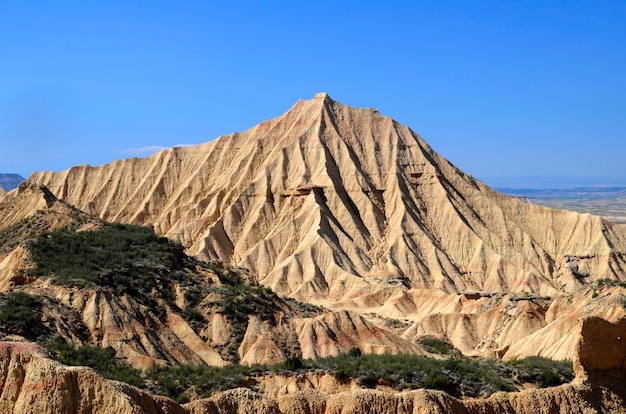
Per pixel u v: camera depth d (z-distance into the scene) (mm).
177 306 106875
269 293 123312
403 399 66438
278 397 66750
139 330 96625
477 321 138625
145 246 121375
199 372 81438
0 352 56844
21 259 105750
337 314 112812
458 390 77125
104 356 86250
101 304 97375
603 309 85312
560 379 81312
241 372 80875
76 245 112312
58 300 96625
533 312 132125
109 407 54250
